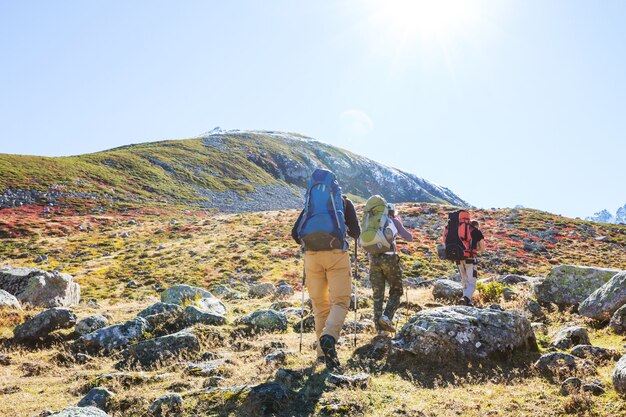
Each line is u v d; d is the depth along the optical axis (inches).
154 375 278.7
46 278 754.8
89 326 451.2
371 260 340.8
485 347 260.8
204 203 5113.2
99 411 189.9
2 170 4178.2
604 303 338.6
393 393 216.4
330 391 216.4
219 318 433.7
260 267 1523.1
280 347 346.9
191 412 203.9
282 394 207.8
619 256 1672.0
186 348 344.5
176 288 677.3
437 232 1953.7
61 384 289.7
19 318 527.2
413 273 1375.5
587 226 2156.7
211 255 1700.3
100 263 1651.1
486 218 2269.9
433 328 267.3
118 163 5590.6
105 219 2915.8
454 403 199.3
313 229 245.3
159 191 5049.2
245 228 2252.7
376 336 327.3
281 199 6166.3
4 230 2396.7
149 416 207.6
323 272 262.5
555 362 237.3
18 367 346.9
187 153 6811.0
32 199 3740.2
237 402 206.1
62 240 2164.1
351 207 263.3
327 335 245.0
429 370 253.0
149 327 406.9
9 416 224.2
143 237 2177.7
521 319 281.0
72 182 4367.6
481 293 486.6
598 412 180.4
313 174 260.1
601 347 263.1
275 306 565.0
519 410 189.0
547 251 1718.8
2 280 741.3
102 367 335.3
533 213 2417.6
